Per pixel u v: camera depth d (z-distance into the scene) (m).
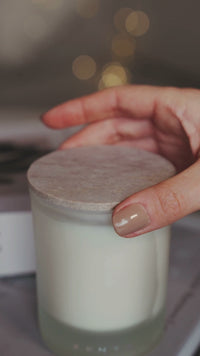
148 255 0.33
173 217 0.32
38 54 0.95
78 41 0.97
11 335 0.38
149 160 0.36
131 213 0.30
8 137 0.47
